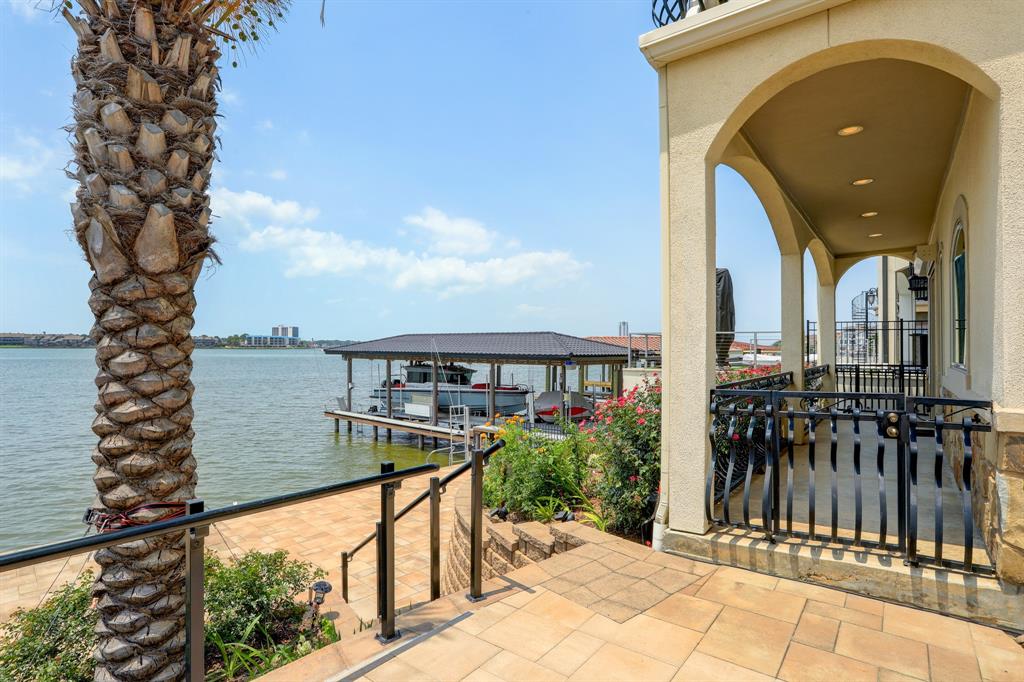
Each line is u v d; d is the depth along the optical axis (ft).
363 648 7.75
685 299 11.59
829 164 17.39
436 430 65.10
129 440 9.36
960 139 14.26
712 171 11.63
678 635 8.06
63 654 12.14
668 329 11.78
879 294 59.98
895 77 11.84
